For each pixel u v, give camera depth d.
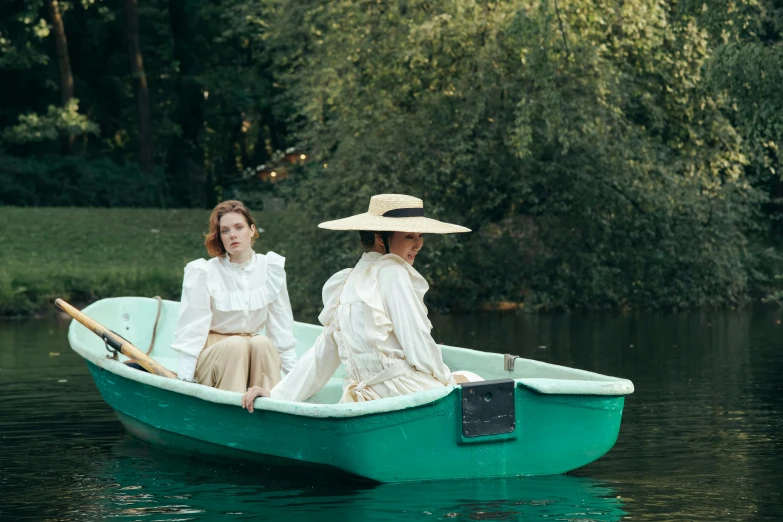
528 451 5.05
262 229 20.09
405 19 15.95
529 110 14.63
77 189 28.02
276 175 23.09
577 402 5.09
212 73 31.19
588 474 5.19
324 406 4.82
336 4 16.55
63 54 28.70
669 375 8.83
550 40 14.40
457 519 4.32
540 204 16.72
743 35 12.84
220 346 5.93
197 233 23.12
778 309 16.66
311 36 17.97
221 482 5.18
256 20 20.25
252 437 5.27
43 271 17.16
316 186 16.14
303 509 4.55
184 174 32.41
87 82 32.16
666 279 16.86
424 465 4.93
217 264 6.18
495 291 17.02
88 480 5.25
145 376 5.72
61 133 29.12
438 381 5.14
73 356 10.55
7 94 30.86
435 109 16.08
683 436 6.18
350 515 4.42
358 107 16.42
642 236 16.58
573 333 12.71
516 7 15.34
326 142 16.61
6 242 21.16
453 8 15.54
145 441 6.12
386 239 5.25
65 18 30.84
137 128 31.72
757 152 15.95
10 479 5.27
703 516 4.38
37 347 11.44
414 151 15.70
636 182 16.09
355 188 15.91
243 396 5.16
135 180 28.70
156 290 17.25
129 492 4.96
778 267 19.52
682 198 16.20
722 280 16.91
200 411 5.50
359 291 5.11
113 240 22.02
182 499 4.80
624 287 16.70
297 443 5.06
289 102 23.20
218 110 32.31
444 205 16.33
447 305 16.89
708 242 16.62
